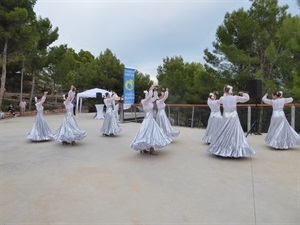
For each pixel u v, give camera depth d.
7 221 2.69
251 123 8.93
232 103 5.21
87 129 9.96
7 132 9.05
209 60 15.55
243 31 14.20
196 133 8.76
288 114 8.57
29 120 13.62
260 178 4.00
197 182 3.83
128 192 3.46
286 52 12.55
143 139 5.33
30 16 17.14
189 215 2.80
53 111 20.11
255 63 14.27
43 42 19.67
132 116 13.46
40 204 3.10
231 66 14.86
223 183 3.79
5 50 15.11
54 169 4.55
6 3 15.41
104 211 2.91
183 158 5.25
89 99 24.00
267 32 14.38
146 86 25.58
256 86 8.30
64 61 23.53
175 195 3.35
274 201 3.16
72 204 3.10
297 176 4.09
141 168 4.57
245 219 2.71
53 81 25.70
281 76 14.03
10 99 22.73
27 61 19.05
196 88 16.47
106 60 25.50
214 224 2.61
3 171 4.45
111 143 6.99
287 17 12.46
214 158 5.25
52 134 7.52
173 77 20.34
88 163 4.92
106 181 3.89
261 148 6.20
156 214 2.83
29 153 5.81
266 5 14.55
